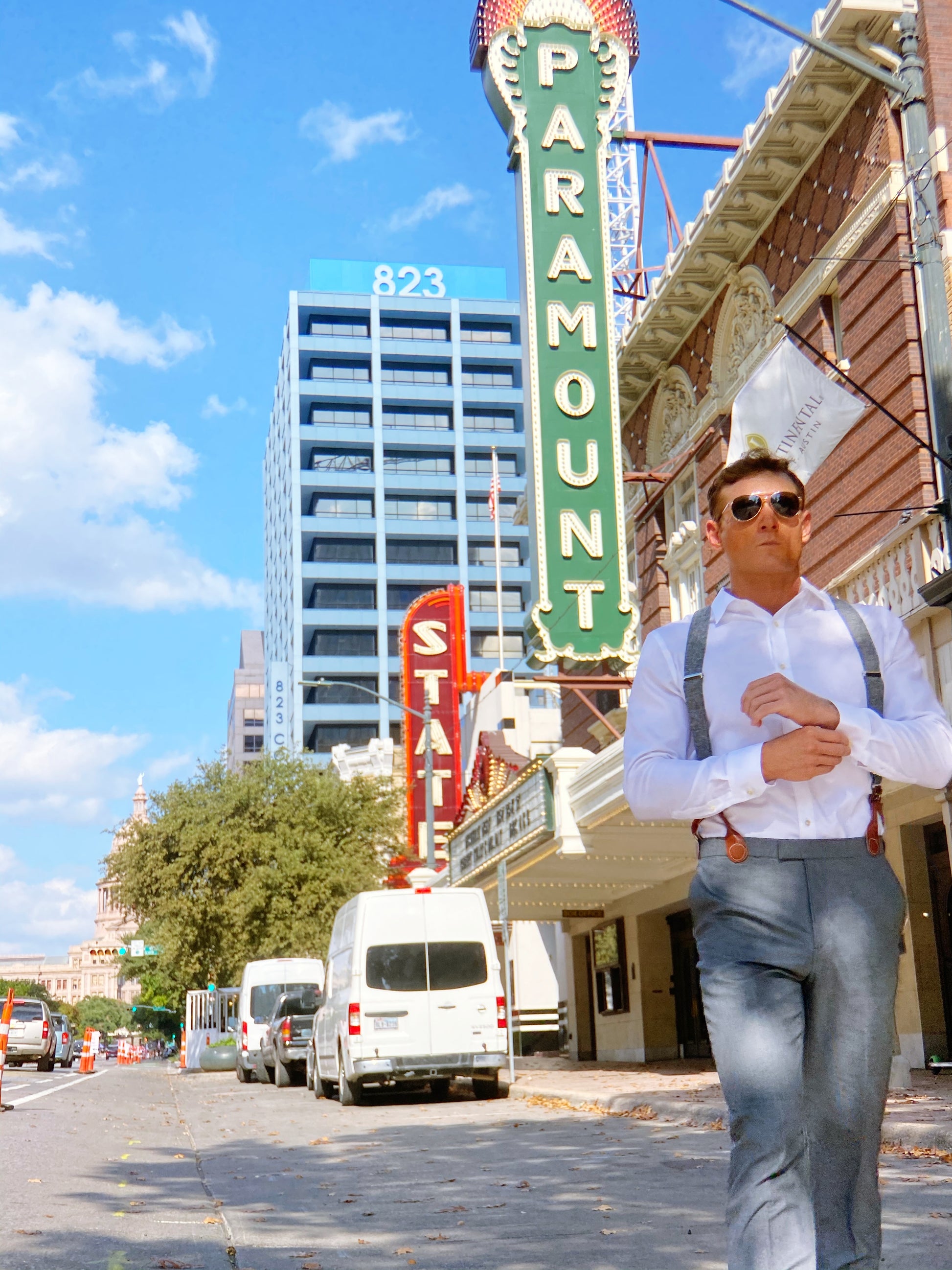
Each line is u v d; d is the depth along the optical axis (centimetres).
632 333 2483
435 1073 1850
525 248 2425
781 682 321
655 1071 2212
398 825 4262
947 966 1738
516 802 2211
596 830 1978
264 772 4166
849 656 346
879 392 1728
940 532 1488
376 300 11894
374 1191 912
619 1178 930
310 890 3953
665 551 2558
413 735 4175
